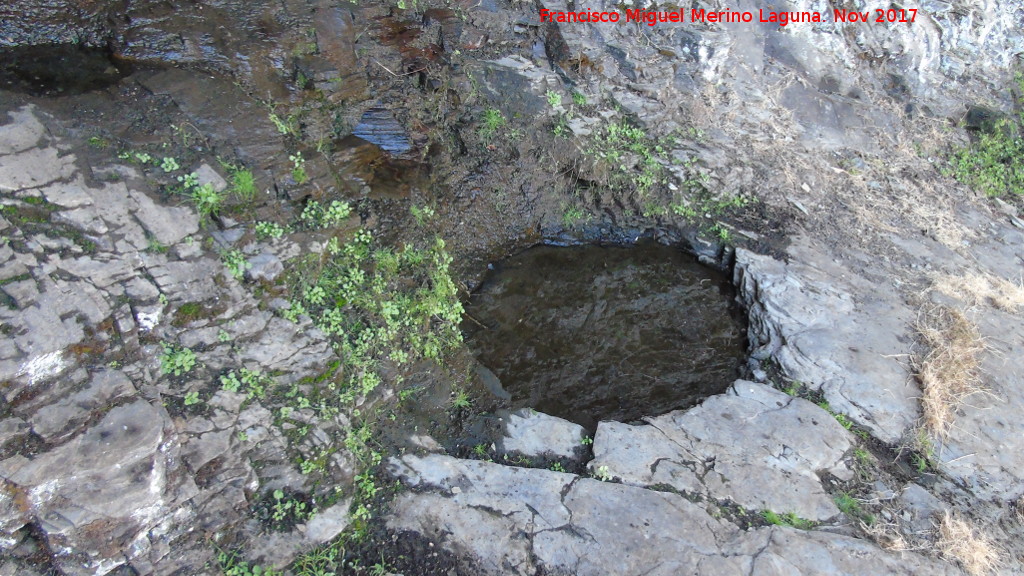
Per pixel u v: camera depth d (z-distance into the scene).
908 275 2.12
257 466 1.29
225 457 1.26
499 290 2.03
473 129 2.10
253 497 1.28
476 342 1.86
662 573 1.30
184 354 1.27
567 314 2.00
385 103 1.97
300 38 1.80
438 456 1.47
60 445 1.08
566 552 1.32
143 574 1.14
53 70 1.53
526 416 1.63
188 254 1.33
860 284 2.06
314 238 1.55
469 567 1.29
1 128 1.25
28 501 1.04
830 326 1.90
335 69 1.83
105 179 1.30
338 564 1.28
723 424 1.63
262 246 1.45
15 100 1.32
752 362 1.88
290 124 1.71
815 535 1.41
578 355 1.88
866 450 1.63
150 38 1.64
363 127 1.91
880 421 1.69
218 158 1.50
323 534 1.29
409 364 1.60
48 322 1.12
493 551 1.31
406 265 1.74
